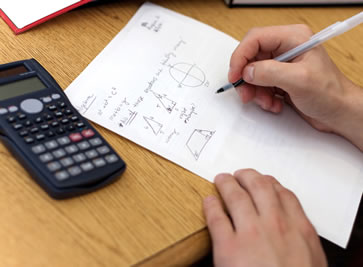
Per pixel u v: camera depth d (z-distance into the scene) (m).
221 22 0.63
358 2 0.70
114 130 0.46
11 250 0.36
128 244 0.38
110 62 0.53
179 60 0.56
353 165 0.51
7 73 0.45
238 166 0.47
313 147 0.51
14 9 0.54
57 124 0.42
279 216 0.41
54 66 0.51
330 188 0.48
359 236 1.00
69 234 0.38
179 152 0.46
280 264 0.38
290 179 0.47
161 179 0.44
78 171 0.39
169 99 0.51
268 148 0.50
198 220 0.42
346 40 0.65
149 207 0.41
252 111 0.53
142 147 0.46
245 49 0.53
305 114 0.53
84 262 0.36
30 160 0.39
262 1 0.66
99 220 0.39
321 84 0.49
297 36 0.53
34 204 0.39
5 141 0.40
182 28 0.60
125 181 0.43
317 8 0.69
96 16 0.58
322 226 0.44
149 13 0.60
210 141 0.48
